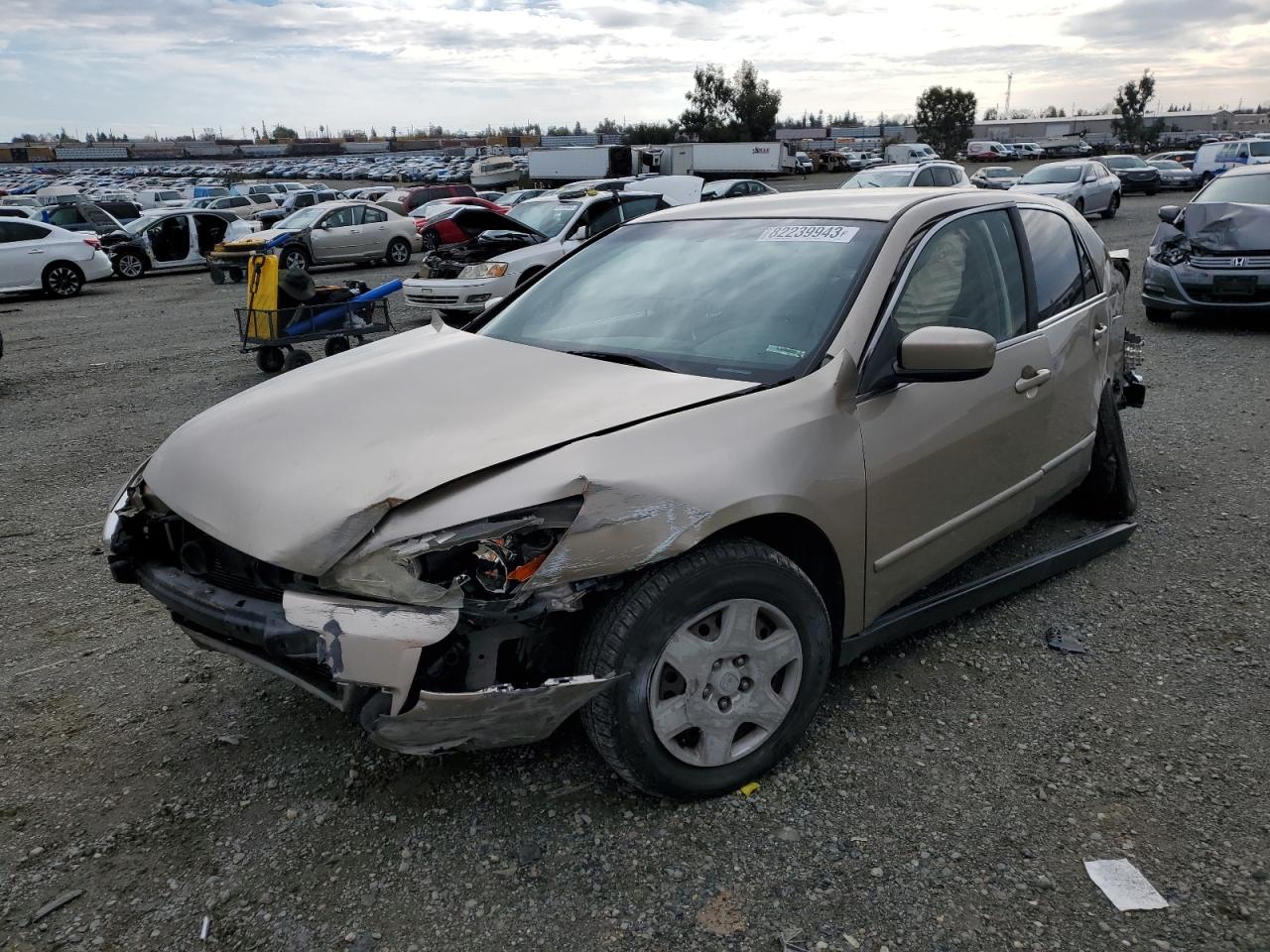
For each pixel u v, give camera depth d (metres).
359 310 9.37
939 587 3.68
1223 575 3.92
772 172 44.56
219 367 9.95
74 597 4.11
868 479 2.74
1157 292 9.62
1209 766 2.70
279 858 2.44
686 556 2.39
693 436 2.43
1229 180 9.95
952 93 73.12
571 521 2.22
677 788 2.50
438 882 2.34
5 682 3.36
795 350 2.81
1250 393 6.83
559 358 2.99
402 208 33.19
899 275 2.99
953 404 3.04
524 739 2.34
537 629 2.28
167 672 3.41
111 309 15.70
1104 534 4.10
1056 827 2.47
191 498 2.54
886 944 2.12
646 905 2.25
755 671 2.56
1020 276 3.55
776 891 2.28
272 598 2.42
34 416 7.90
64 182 59.34
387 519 2.21
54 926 2.23
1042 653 3.36
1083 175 22.75
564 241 12.67
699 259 3.40
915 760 2.76
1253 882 2.26
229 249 19.17
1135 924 2.15
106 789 2.74
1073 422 3.81
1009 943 2.11
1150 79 79.62
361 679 2.14
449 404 2.65
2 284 17.28
